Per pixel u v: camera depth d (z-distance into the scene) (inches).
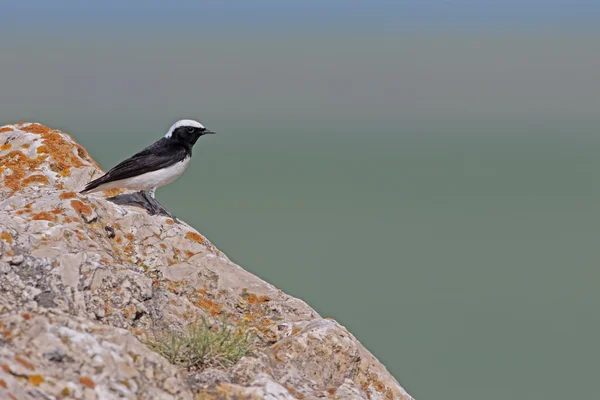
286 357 526.0
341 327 592.4
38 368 375.6
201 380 459.2
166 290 596.1
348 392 500.1
